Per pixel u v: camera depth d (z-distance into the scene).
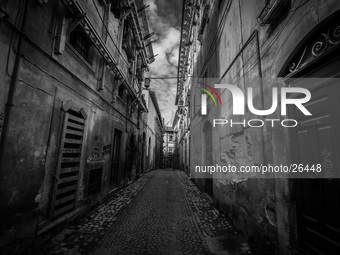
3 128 2.62
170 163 38.69
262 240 3.20
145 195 7.85
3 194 2.62
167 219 4.96
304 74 2.42
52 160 3.73
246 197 3.91
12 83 2.74
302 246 2.36
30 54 3.10
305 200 2.35
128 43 8.88
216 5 6.81
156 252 3.26
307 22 2.27
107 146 6.84
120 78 7.65
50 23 3.60
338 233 1.89
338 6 1.85
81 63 4.83
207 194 8.08
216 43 6.83
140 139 14.54
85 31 4.62
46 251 3.20
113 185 7.97
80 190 4.85
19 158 2.90
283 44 2.74
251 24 3.84
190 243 3.63
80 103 4.80
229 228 4.41
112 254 3.16
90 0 5.23
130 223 4.60
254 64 3.65
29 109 3.10
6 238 2.67
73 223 4.42
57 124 3.87
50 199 3.69
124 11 7.98
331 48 1.93
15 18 2.81
